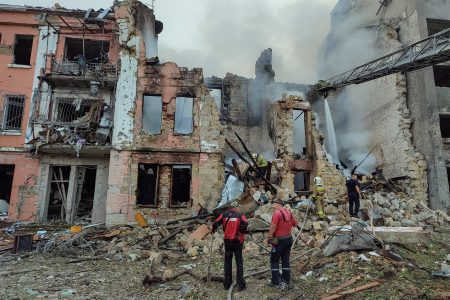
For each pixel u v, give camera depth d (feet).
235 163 56.80
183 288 23.38
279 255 23.26
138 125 55.52
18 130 57.21
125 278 27.30
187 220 47.52
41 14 60.08
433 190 63.10
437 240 34.81
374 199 53.57
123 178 53.52
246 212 47.78
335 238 29.81
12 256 36.11
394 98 72.23
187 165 56.65
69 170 60.90
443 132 76.54
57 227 50.83
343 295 21.24
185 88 57.77
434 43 51.80
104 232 45.55
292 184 61.16
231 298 21.44
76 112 60.34
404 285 22.47
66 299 21.89
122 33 57.77
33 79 58.49
